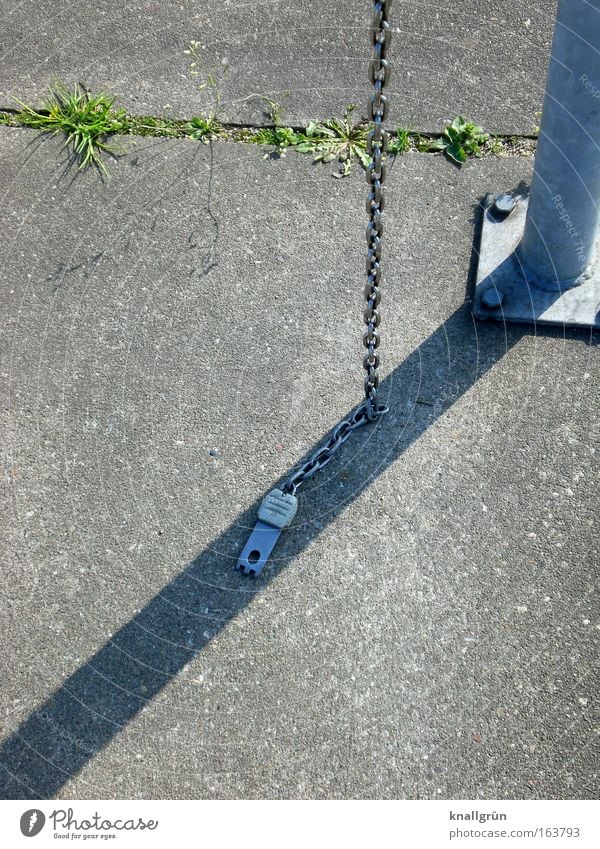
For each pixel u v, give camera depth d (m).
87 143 2.65
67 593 2.03
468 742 1.84
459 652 1.93
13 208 2.58
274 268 2.43
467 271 2.38
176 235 2.50
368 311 1.79
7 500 2.14
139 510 2.12
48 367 2.32
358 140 2.62
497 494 2.09
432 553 2.03
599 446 2.13
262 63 2.79
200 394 2.26
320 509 2.09
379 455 2.15
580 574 1.99
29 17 2.93
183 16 2.89
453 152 2.56
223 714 1.89
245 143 2.65
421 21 2.81
